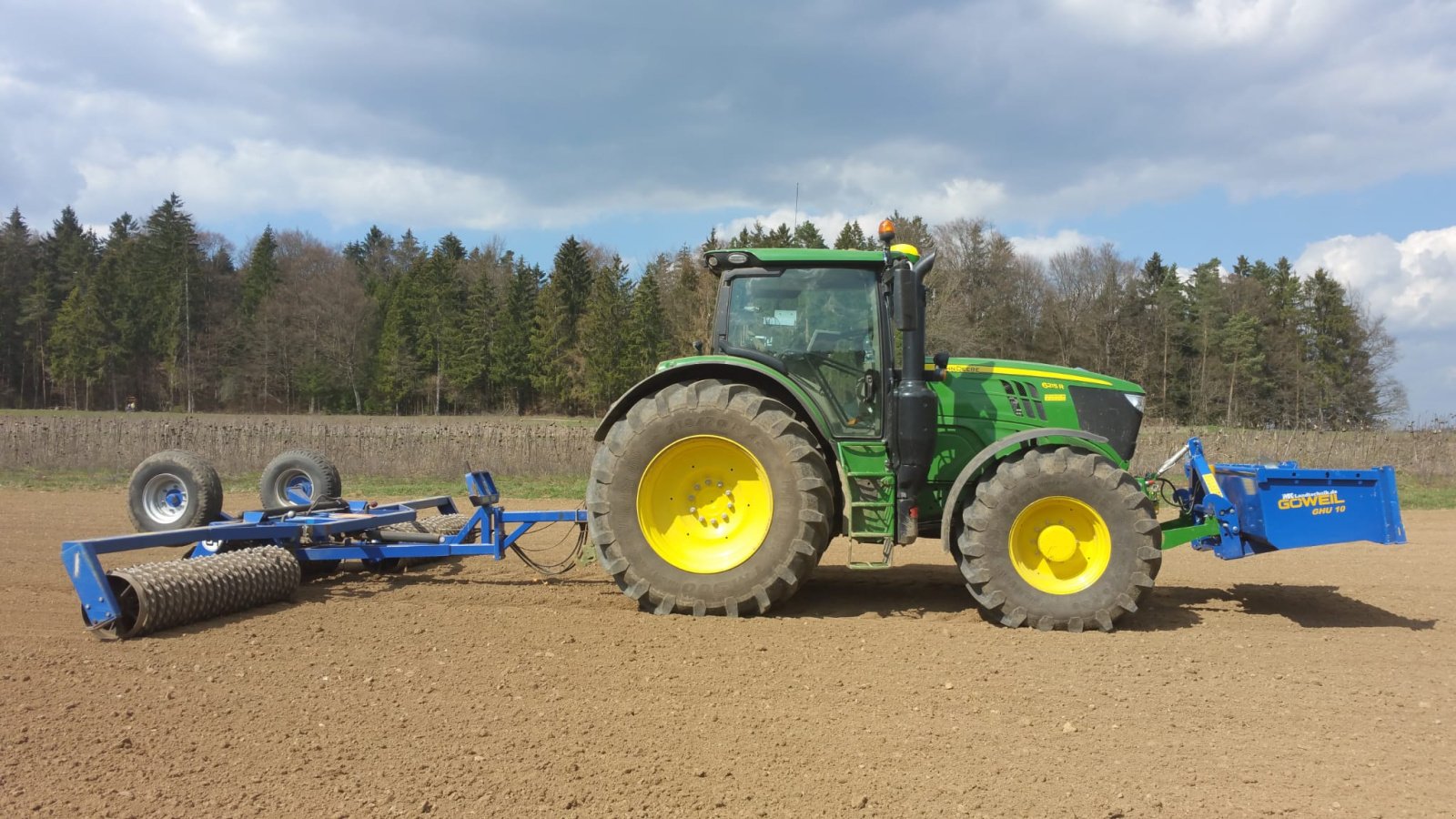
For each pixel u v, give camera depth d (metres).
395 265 84.25
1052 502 5.43
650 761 3.38
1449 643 5.19
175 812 2.95
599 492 5.65
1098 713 3.95
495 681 4.30
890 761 3.40
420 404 61.78
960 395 6.04
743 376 5.89
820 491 5.52
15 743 3.51
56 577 6.86
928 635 5.21
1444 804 3.08
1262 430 19.69
